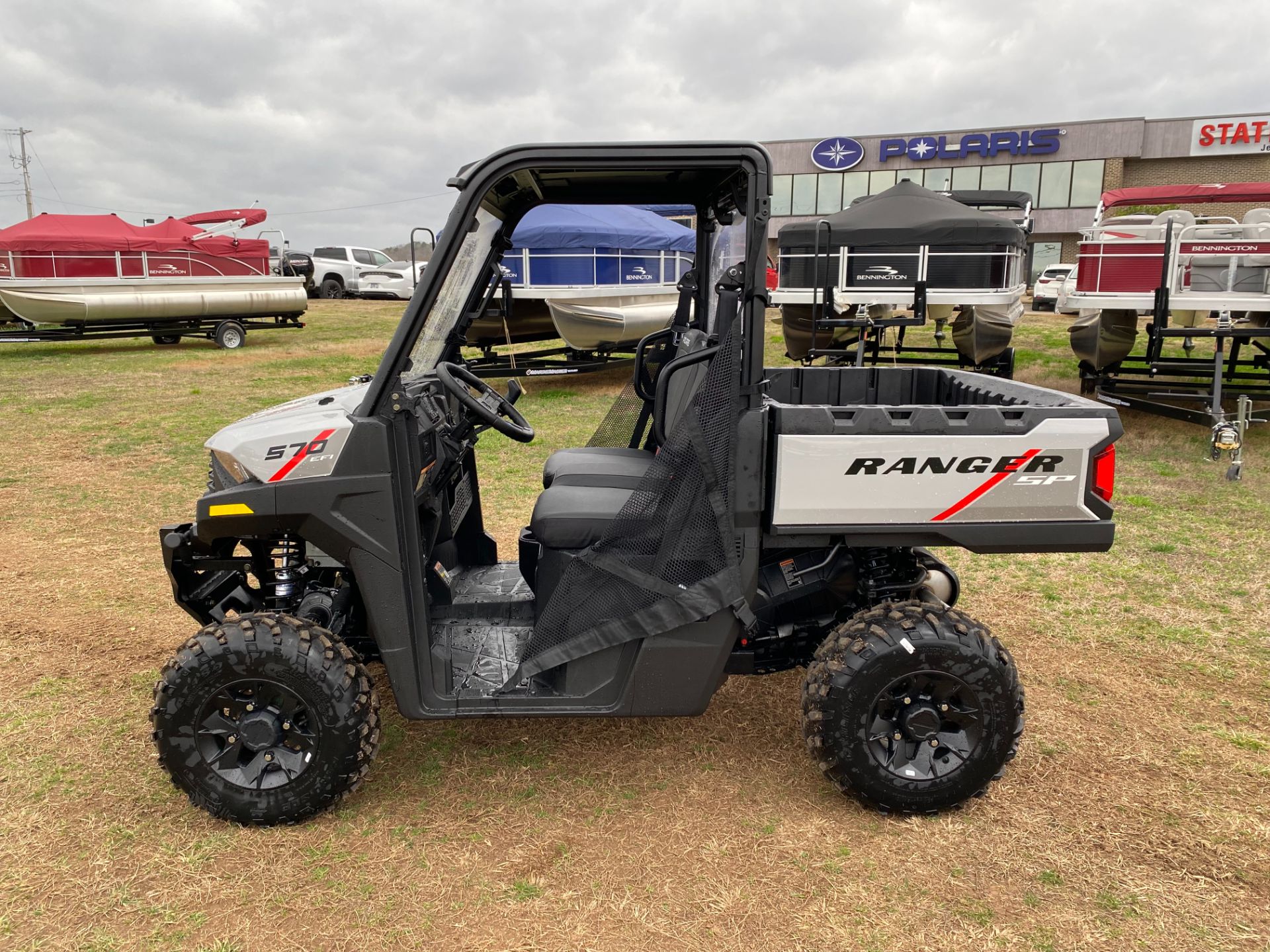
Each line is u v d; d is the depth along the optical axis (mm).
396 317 19812
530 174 2574
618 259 9516
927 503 2357
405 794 2617
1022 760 2803
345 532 2340
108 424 8391
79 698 3221
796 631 2826
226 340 14969
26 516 5559
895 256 8688
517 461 6895
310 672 2318
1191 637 3746
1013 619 3957
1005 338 9297
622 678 2453
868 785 2420
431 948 1999
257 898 2162
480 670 2619
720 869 2270
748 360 2289
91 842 2373
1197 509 5617
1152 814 2514
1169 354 11750
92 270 13906
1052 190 28984
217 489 2617
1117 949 1999
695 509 2359
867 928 2061
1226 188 8516
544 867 2281
